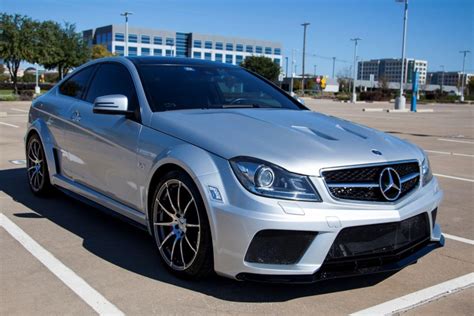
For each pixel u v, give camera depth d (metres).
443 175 8.38
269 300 3.41
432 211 3.76
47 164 5.62
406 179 3.57
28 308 3.24
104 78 5.05
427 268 4.10
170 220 3.78
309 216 3.12
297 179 3.19
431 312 3.31
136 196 4.12
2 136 12.14
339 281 3.76
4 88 50.81
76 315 3.16
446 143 13.53
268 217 3.10
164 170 3.80
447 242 4.80
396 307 3.36
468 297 3.55
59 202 5.85
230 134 3.56
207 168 3.37
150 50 86.12
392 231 3.37
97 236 4.68
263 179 3.19
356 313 3.26
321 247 3.15
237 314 3.20
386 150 3.62
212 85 4.75
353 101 56.19
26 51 38.44
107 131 4.46
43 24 41.81
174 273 3.71
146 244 4.49
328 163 3.28
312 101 53.78
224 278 3.72
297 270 3.15
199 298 3.41
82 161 4.94
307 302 3.40
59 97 5.68
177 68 4.85
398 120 24.05
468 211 5.98
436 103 64.25
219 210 3.24
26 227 4.91
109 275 3.78
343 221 3.17
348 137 3.72
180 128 3.78
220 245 3.27
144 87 4.39
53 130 5.52
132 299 3.39
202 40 91.38
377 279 3.83
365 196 3.32
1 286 3.56
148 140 3.96
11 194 6.19
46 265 3.96
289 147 3.39
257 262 3.19
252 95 4.85
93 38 89.69
